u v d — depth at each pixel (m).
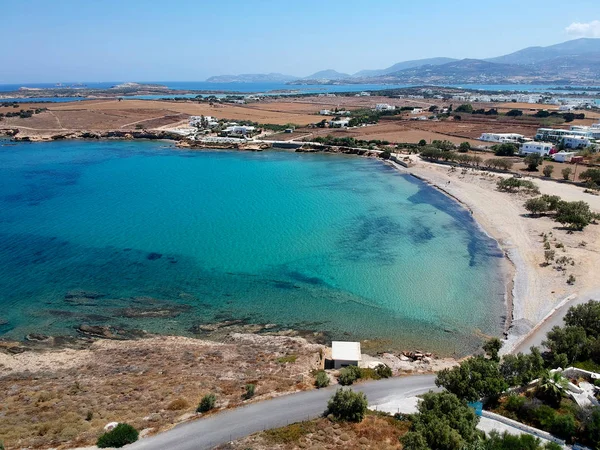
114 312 55.66
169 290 61.59
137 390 38.50
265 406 35.59
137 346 48.00
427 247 77.44
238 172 142.12
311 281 64.69
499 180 119.00
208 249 76.50
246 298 59.72
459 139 187.62
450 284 63.59
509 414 34.88
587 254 70.50
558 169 130.38
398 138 194.62
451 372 37.19
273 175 137.75
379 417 34.28
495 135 178.62
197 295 60.31
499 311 56.25
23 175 132.75
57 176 132.50
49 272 66.38
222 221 91.56
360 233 84.69
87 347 48.06
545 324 50.97
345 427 32.69
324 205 103.75
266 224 89.88
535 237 79.25
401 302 58.75
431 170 137.62
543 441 31.75
